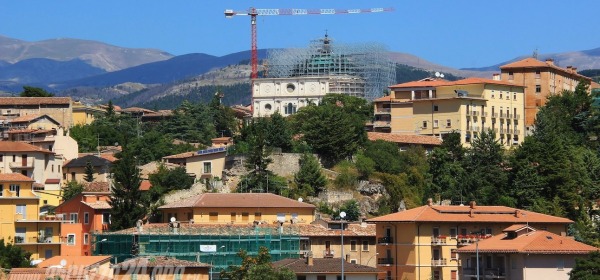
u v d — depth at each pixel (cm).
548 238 19562
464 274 19950
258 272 18450
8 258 19088
